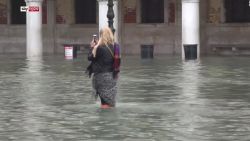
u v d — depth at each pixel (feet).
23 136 45.93
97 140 44.19
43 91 74.69
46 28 172.55
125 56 154.30
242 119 52.70
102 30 59.72
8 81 86.89
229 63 122.52
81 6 170.91
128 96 69.05
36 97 69.00
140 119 53.01
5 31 175.11
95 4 169.58
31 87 79.10
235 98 66.64
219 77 90.53
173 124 50.37
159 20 165.78
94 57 59.52
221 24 159.74
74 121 52.37
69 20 171.22
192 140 43.70
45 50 172.96
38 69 109.50
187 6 142.00
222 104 62.08
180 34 162.81
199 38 153.07
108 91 59.72
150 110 58.18
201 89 75.20
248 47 155.84
